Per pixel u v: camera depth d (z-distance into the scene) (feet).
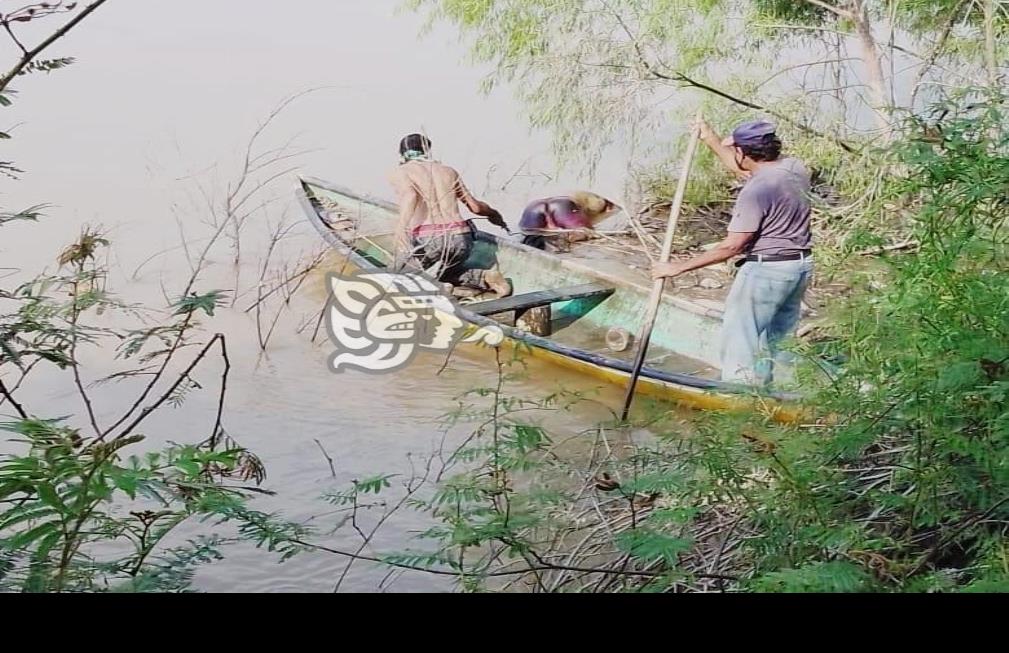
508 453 9.10
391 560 7.94
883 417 7.84
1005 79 13.42
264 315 13.60
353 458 10.56
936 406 7.44
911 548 7.98
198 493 6.99
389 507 9.71
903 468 7.84
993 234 7.80
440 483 9.98
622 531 8.16
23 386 11.89
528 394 12.37
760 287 13.05
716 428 8.39
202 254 13.33
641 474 9.24
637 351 14.66
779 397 8.93
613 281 15.23
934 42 14.88
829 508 7.69
